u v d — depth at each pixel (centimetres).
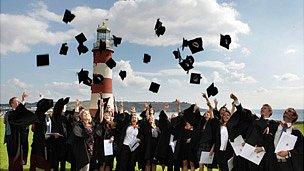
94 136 900
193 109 929
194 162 926
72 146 819
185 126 938
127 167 913
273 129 718
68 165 1225
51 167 895
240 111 760
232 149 807
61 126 896
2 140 1861
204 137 860
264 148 721
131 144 913
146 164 966
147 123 963
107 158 910
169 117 1015
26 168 1087
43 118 880
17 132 870
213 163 869
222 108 859
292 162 682
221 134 830
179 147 929
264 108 738
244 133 752
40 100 884
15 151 867
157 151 947
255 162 714
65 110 989
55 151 895
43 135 875
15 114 849
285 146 670
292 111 696
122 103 1026
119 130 934
